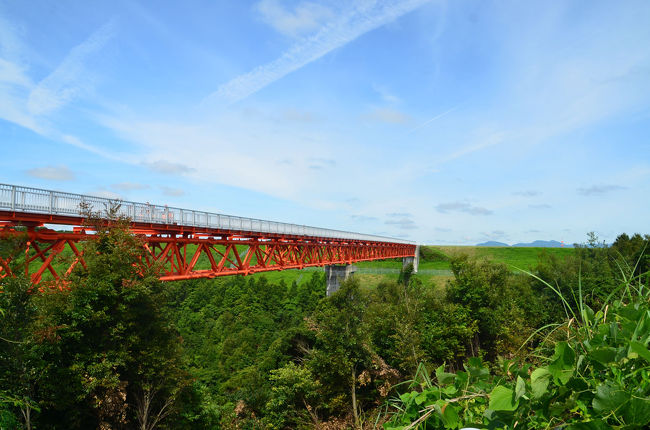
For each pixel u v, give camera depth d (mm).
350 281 27344
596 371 1710
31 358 12273
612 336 1783
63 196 17406
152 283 16719
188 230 25109
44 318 12438
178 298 75812
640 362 1537
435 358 28516
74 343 13953
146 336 16000
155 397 16438
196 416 18844
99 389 13969
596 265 35875
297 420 25422
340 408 25578
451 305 31719
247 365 42094
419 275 83000
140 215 21391
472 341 33875
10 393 11555
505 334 29172
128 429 15789
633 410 1309
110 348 14523
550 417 1566
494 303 34156
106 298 14867
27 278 12438
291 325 58062
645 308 1762
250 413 30516
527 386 1667
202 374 40688
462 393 2119
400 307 30750
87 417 14820
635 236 42188
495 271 38625
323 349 27359
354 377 24719
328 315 26875
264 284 77438
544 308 33469
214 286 85188
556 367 1586
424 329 28875
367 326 26406
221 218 28156
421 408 2188
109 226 16312
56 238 17141
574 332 2129
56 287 13820
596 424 1337
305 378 26875
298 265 39062
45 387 12664
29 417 11492
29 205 15805
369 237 59156
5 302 11539
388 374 24094
